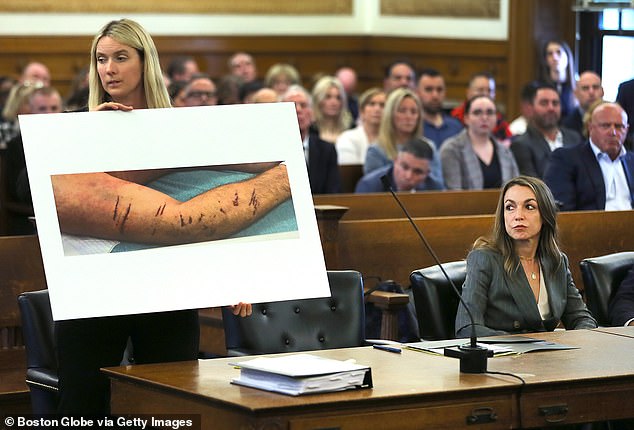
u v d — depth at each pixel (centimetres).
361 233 680
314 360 397
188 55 1590
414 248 693
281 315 541
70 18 1534
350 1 1664
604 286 610
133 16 1559
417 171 878
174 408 387
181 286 421
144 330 439
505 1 1479
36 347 512
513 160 992
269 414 356
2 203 855
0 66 1509
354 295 549
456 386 388
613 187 835
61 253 413
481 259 551
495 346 466
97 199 421
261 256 433
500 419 393
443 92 1173
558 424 404
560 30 1427
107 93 450
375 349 462
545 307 557
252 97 1021
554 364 432
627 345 477
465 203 848
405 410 376
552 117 1042
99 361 434
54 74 1534
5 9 1507
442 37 1559
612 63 1363
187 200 430
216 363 427
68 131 425
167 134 435
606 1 1350
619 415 417
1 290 607
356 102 1420
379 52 1652
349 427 367
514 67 1466
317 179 952
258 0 1625
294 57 1647
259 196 438
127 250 420
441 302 553
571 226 745
